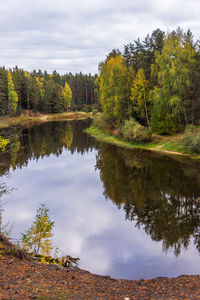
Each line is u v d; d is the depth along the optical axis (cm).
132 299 584
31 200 1750
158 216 1461
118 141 4391
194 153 3036
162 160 2892
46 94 10044
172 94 3541
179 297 598
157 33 4466
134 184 2092
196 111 3544
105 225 1352
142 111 4175
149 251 1077
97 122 5578
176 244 1139
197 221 1385
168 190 1914
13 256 827
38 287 604
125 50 5341
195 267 952
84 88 12769
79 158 3219
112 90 4691
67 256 988
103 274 896
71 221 1402
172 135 3841
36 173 2506
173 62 3375
